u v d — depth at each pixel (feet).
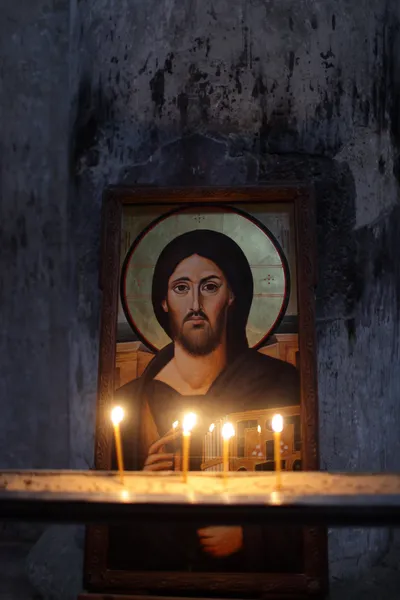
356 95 7.91
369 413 7.84
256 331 7.21
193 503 4.91
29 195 9.11
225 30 7.90
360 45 7.99
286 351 7.11
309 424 6.82
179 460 7.00
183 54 7.94
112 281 7.32
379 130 8.08
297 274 7.14
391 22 8.43
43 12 9.22
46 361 9.02
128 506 4.95
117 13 8.17
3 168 9.12
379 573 7.49
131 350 7.30
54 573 7.22
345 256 7.76
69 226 8.87
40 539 8.03
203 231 7.42
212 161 7.85
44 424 8.96
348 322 7.72
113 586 6.46
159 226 7.47
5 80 9.16
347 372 7.68
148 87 8.01
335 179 7.80
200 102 7.89
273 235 7.32
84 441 8.03
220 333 7.25
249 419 7.03
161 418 7.11
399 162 8.55
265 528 6.53
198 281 7.34
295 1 7.88
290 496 5.03
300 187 7.29
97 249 8.14
